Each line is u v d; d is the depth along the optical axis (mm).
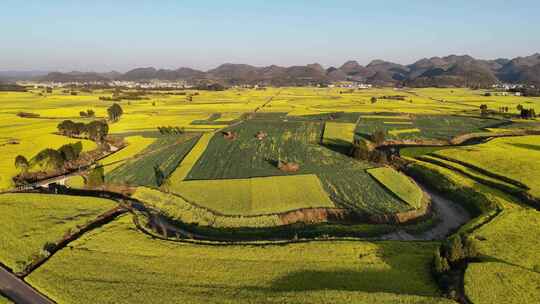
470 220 55656
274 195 64188
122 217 54969
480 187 67000
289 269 39219
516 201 59938
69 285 36312
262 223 54781
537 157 83125
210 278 37406
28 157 87062
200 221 55938
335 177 74438
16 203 60125
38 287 36250
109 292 34875
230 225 54406
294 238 49469
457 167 79062
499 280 35062
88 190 70125
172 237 50875
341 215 57344
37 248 45094
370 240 48062
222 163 85000
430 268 39375
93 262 41031
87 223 53312
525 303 31797
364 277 37406
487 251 42312
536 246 43531
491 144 100062
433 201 66062
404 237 51938
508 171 72625
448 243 40312
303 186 68562
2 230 49906
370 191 66375
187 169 80000
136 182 72062
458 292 33781
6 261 41969
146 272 38750
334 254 42688
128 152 96312
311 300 32531
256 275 37969
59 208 58344
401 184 69938
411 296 32750
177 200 62875
